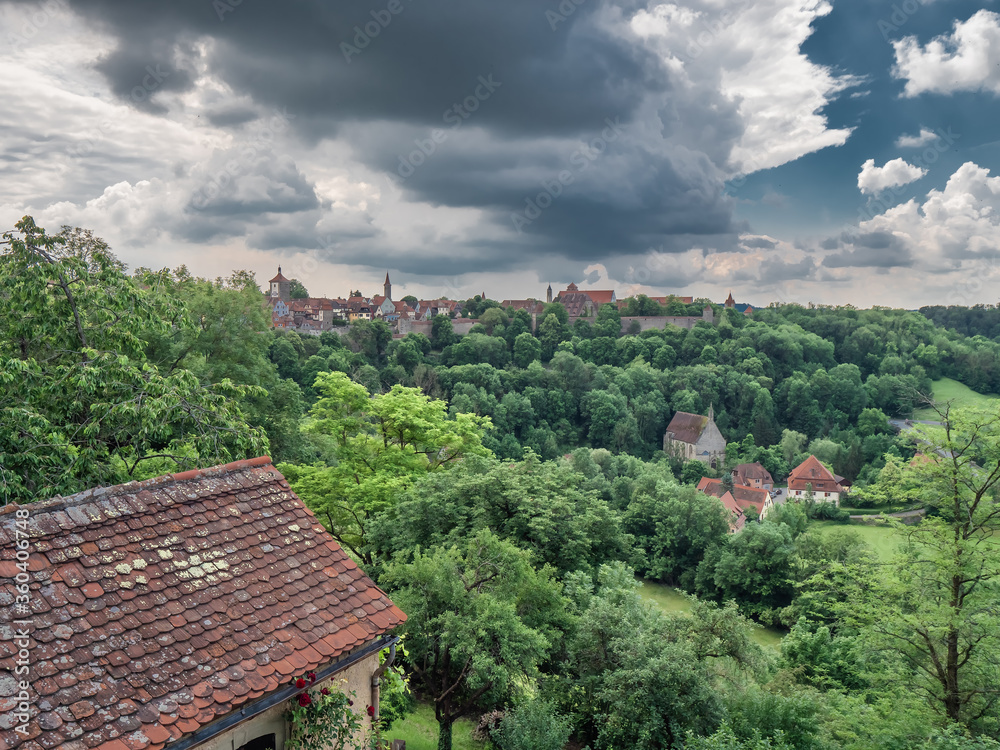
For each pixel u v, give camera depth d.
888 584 19.58
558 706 17.38
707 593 51.22
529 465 28.30
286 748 7.34
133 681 5.91
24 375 12.27
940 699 18.39
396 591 16.23
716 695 16.12
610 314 155.38
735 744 13.50
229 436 13.77
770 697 16.75
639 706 15.75
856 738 16.45
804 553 47.81
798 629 26.23
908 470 20.80
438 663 16.70
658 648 16.91
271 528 8.41
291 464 26.67
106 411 12.61
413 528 22.44
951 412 20.16
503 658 14.49
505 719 14.68
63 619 6.00
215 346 31.55
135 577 6.76
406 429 28.89
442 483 24.12
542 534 23.25
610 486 68.19
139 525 7.30
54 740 5.19
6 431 11.47
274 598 7.53
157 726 5.71
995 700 17.89
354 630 7.75
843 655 24.84
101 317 14.84
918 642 19.09
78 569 6.48
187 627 6.64
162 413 13.17
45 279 13.48
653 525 57.44
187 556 7.34
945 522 20.06
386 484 24.12
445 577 15.60
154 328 15.87
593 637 18.08
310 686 7.10
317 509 24.92
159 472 15.67
